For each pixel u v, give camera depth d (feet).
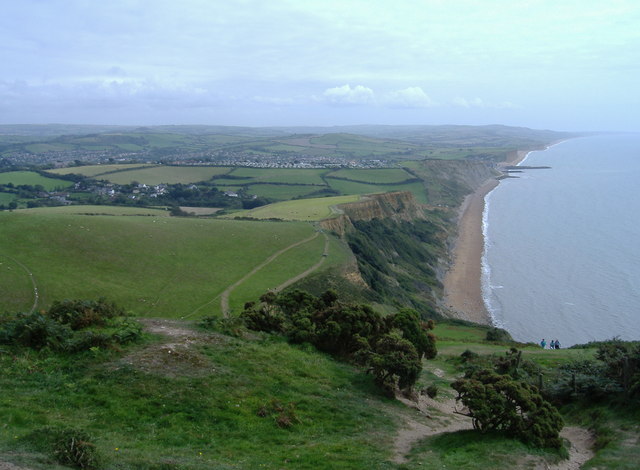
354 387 87.20
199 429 61.57
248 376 78.43
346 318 104.32
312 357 95.35
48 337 75.41
